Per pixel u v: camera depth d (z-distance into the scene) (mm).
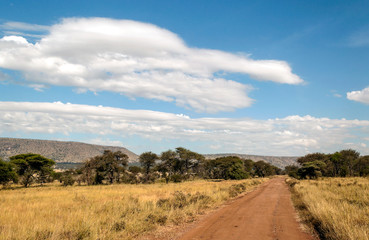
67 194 25797
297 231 9102
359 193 18031
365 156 79125
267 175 135375
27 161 60344
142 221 10297
